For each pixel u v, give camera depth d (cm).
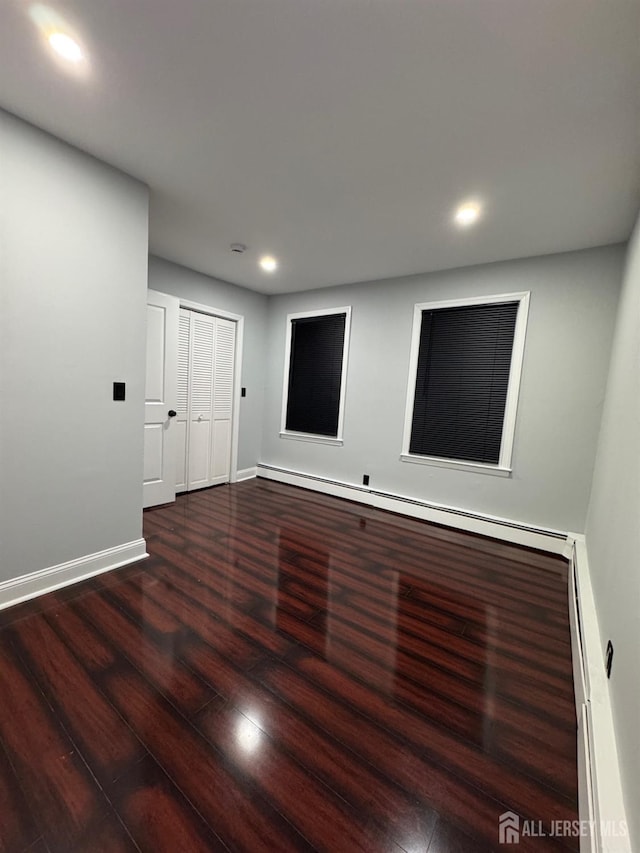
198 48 134
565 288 293
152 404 346
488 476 333
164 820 102
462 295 342
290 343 471
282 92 153
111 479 233
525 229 259
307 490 450
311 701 144
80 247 205
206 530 311
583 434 290
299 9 118
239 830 101
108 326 222
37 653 162
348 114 164
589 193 211
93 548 228
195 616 194
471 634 193
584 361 288
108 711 135
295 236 293
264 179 219
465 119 162
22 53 139
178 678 152
